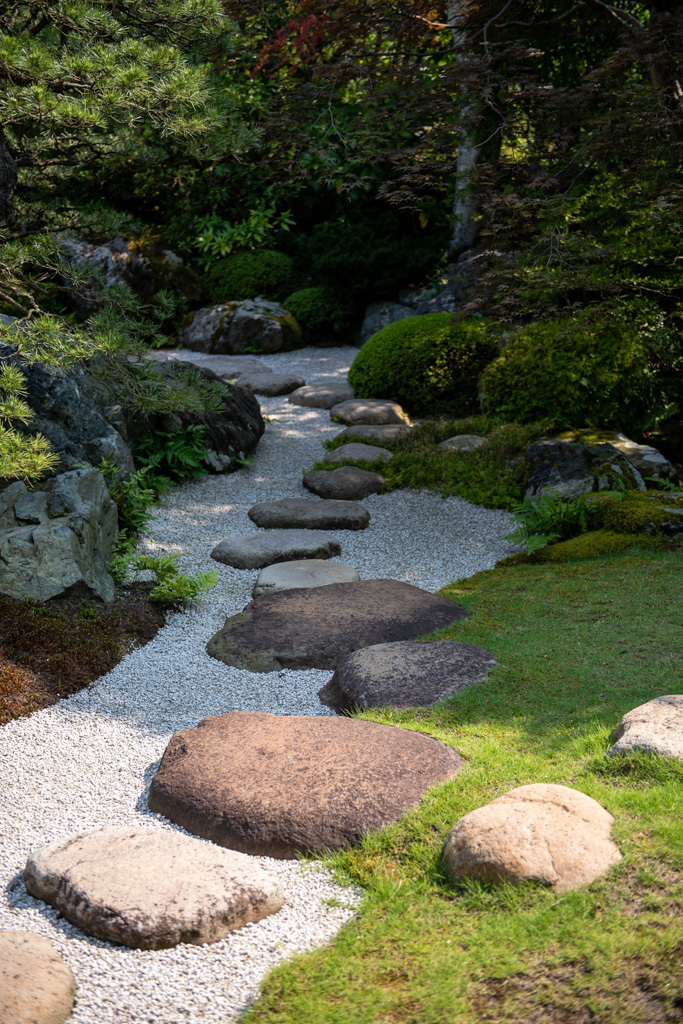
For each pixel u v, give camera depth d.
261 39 9.86
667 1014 2.44
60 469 7.02
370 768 3.61
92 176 14.95
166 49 5.95
